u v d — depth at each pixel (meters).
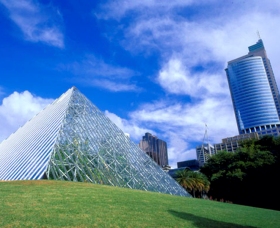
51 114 54.28
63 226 14.37
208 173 79.88
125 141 59.16
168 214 20.38
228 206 33.44
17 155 43.91
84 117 51.38
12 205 18.08
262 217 25.36
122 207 20.84
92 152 41.97
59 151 35.84
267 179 60.44
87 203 20.88
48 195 22.52
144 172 50.78
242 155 69.38
